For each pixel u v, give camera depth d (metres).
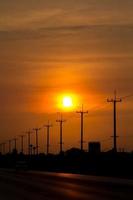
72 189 74.38
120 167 158.75
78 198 59.22
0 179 106.44
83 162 187.75
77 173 141.75
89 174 133.62
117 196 61.50
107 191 69.56
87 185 82.75
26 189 76.44
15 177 114.69
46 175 124.00
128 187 76.62
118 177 113.62
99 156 181.75
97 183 87.50
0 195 65.44
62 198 59.50
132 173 134.88
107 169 158.00
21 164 173.50
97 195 63.19
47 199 58.34
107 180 98.00
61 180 99.19
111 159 168.50
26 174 132.62
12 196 63.66
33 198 60.09
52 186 82.00
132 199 57.44
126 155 171.00
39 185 85.31
